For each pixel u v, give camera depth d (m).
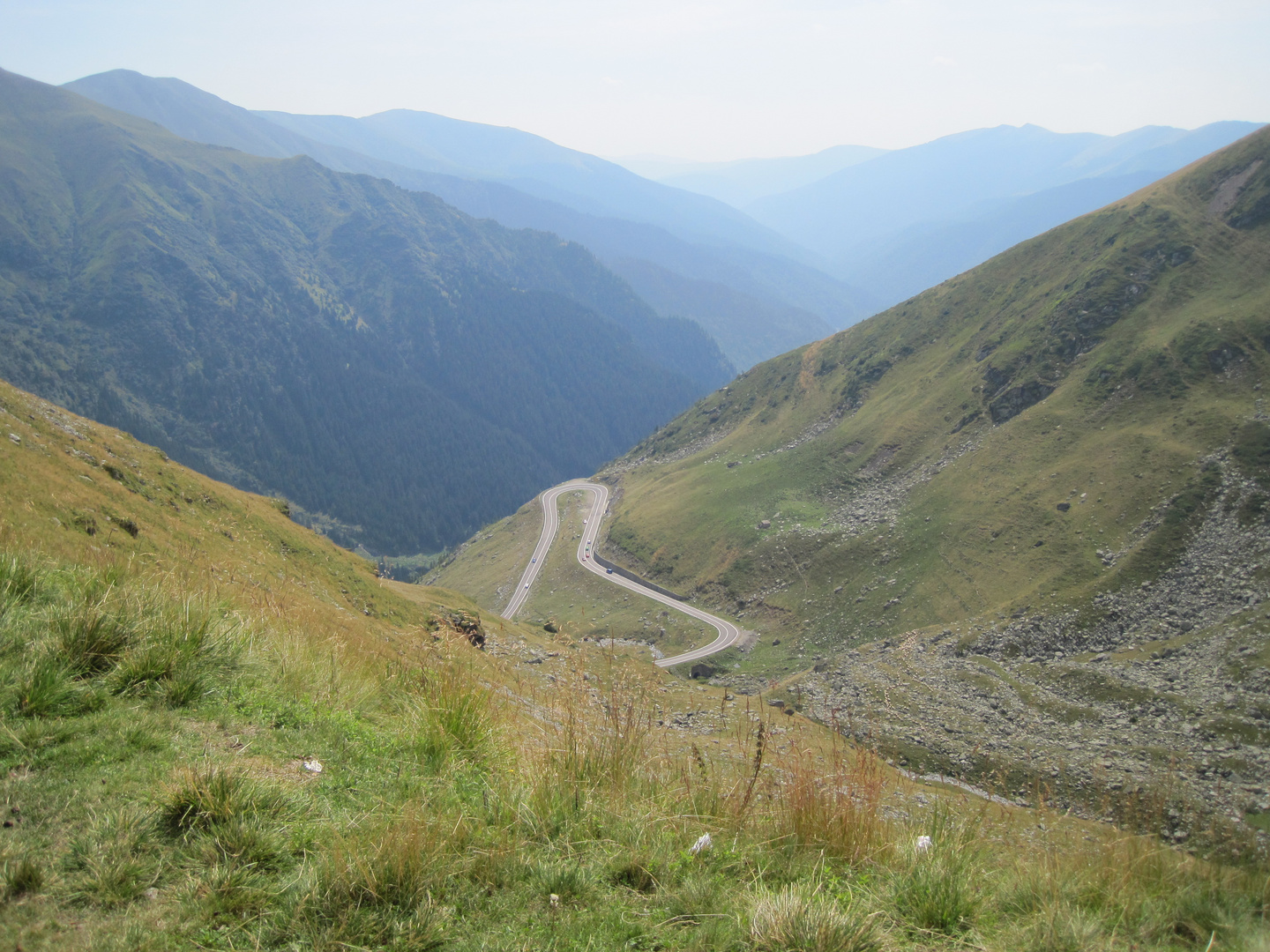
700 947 4.89
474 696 8.05
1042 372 150.00
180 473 42.34
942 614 114.12
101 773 5.70
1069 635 94.00
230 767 5.88
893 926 5.53
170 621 8.20
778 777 7.27
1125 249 156.38
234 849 5.12
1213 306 135.38
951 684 77.19
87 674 7.06
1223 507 102.50
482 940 4.76
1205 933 5.82
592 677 8.70
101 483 28.98
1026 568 112.19
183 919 4.55
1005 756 53.31
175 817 5.40
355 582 48.44
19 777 5.48
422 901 4.94
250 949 4.37
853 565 137.25
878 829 6.93
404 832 5.40
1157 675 76.88
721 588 151.25
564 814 6.45
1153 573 98.56
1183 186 166.12
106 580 8.96
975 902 5.98
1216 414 115.75
